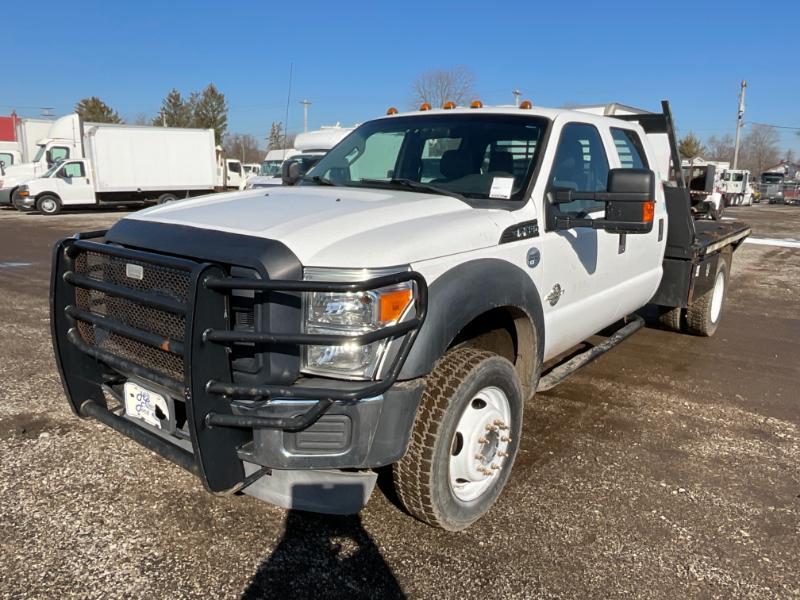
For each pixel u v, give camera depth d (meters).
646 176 3.37
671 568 3.00
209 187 28.00
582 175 4.26
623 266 4.84
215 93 70.19
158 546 3.04
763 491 3.74
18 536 3.08
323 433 2.65
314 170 4.58
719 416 4.86
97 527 3.17
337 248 2.72
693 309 6.83
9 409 4.55
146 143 25.97
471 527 3.28
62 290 3.23
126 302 3.00
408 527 3.26
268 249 2.65
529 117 4.16
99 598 2.70
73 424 4.33
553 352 4.13
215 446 2.64
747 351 6.70
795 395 5.39
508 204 3.66
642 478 3.84
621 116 6.25
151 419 2.99
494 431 3.27
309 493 2.84
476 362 3.07
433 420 2.91
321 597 2.75
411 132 4.39
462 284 2.96
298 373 2.70
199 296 2.51
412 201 3.43
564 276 3.98
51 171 24.44
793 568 3.03
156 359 2.91
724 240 6.73
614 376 5.71
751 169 96.75
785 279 11.71
